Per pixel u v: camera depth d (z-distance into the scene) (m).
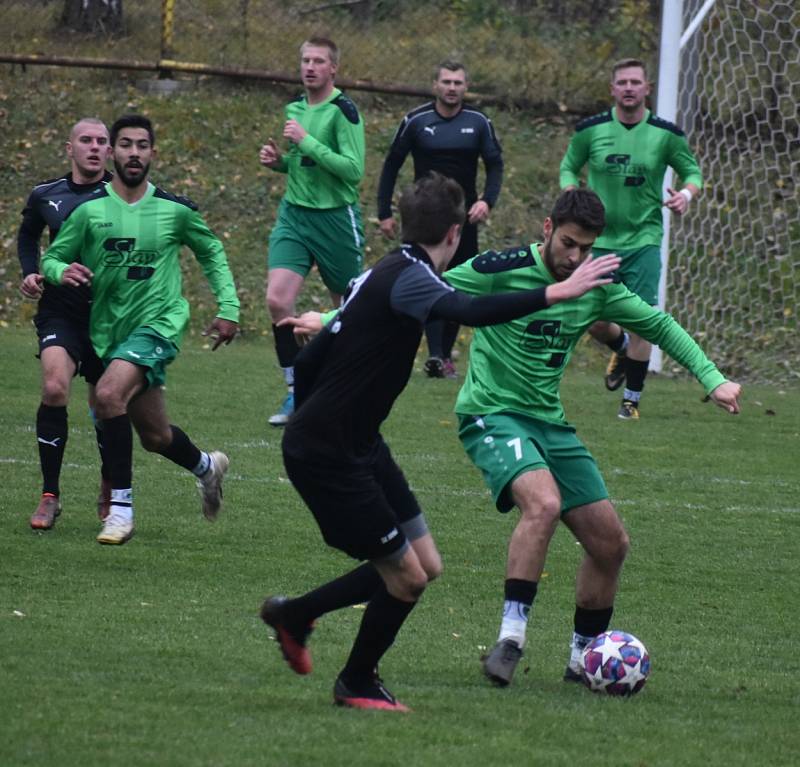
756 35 51.25
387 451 14.34
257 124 54.84
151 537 22.17
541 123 56.28
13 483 25.56
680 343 16.39
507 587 15.10
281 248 33.25
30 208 22.97
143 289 21.58
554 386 16.45
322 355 13.51
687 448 32.06
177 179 51.41
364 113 56.16
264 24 59.25
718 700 14.97
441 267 13.81
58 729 12.07
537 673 16.00
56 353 21.81
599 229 15.77
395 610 13.47
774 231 49.34
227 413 33.28
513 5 59.66
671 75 44.31
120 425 20.80
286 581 19.92
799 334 45.56
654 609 19.61
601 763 11.97
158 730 12.22
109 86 56.19
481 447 16.05
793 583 21.48
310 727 12.60
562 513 15.95
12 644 15.49
